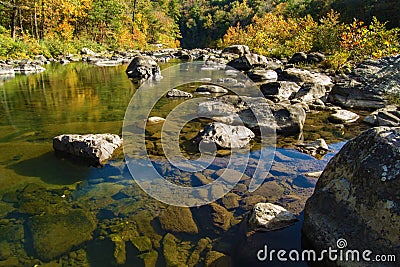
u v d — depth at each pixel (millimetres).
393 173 2025
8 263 2236
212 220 2691
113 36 33844
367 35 12148
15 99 8258
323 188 2504
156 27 46625
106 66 17609
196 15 69750
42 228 2625
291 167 3764
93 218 2762
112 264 2225
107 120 6004
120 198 3082
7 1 22000
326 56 13578
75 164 3869
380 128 2332
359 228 2107
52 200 3055
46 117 6316
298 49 16922
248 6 61312
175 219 2707
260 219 2531
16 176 3549
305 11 32531
